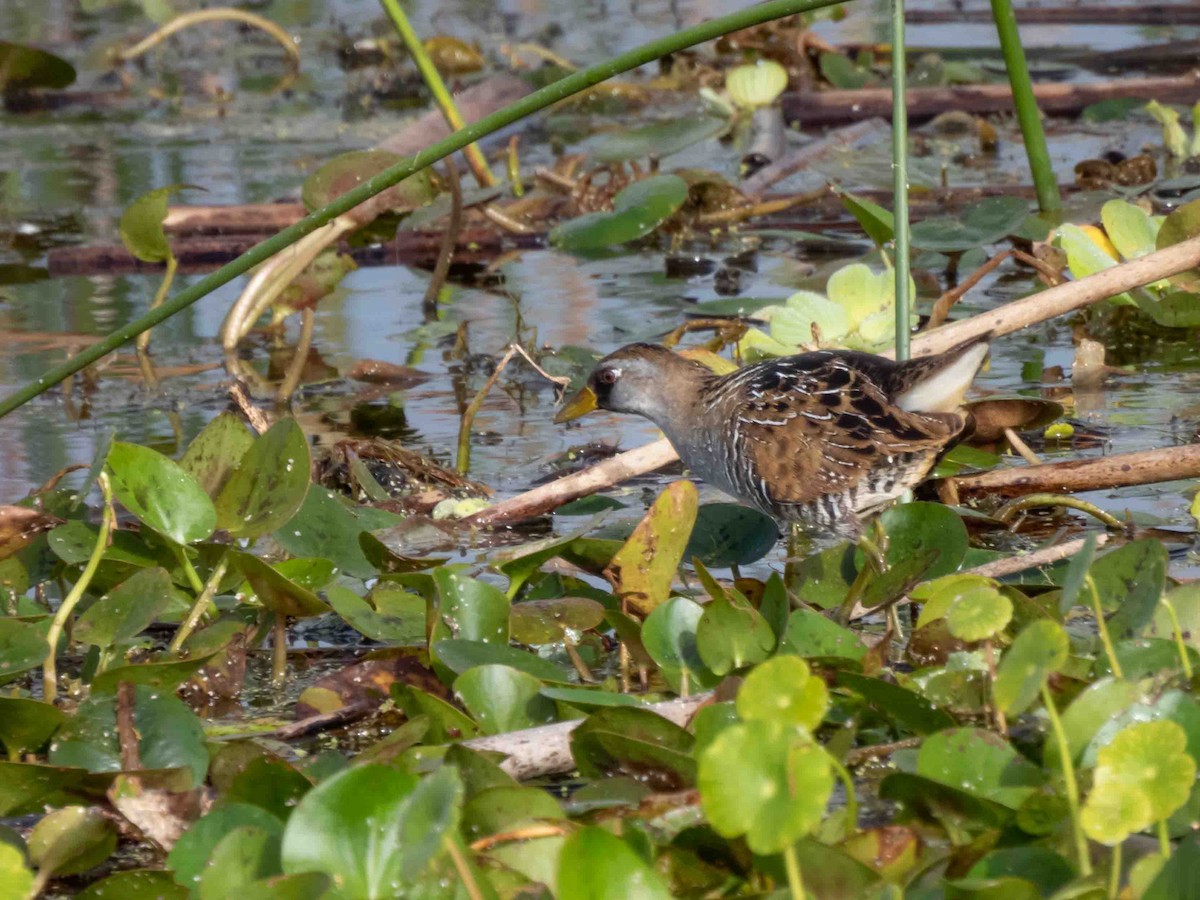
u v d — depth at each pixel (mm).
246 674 6914
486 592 6512
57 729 5711
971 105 18328
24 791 5188
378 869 4340
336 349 12102
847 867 4293
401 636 6688
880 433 7797
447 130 17203
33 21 24875
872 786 5477
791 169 16453
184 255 14688
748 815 3873
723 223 15109
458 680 5836
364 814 4395
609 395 9078
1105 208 11172
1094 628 6555
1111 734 4879
